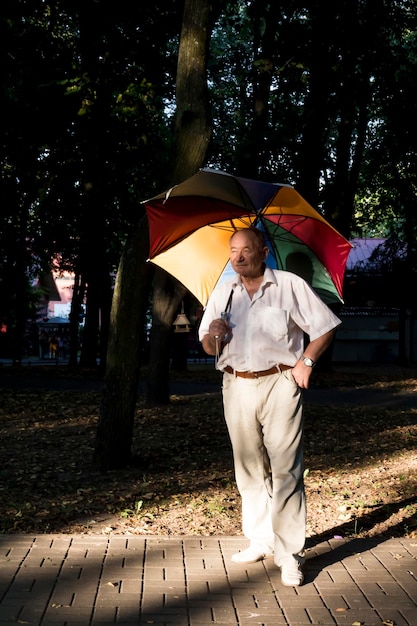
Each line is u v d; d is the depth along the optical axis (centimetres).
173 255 565
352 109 2278
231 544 561
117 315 927
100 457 945
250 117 2403
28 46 1902
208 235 559
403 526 631
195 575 495
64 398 1806
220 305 502
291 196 518
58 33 2067
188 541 566
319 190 2506
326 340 490
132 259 918
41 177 2091
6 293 3056
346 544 562
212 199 525
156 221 550
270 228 543
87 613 432
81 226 2364
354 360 4231
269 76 2061
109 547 549
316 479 866
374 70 2303
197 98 905
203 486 839
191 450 1109
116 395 938
